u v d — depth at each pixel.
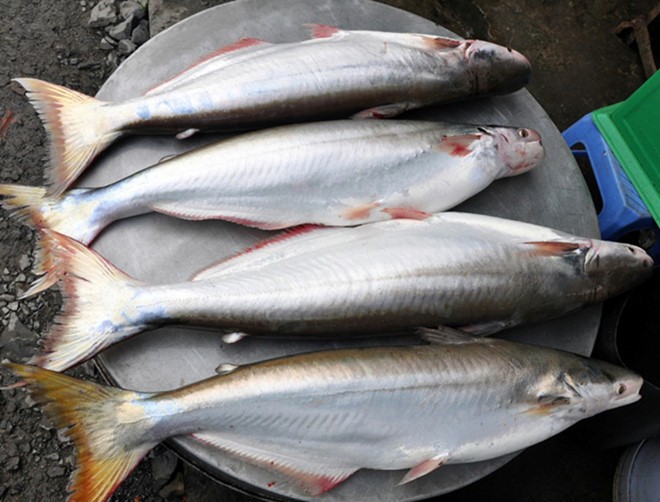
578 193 0.85
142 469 0.96
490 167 0.80
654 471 0.93
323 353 0.67
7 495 0.93
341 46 0.80
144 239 0.73
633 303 1.01
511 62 0.86
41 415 0.96
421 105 0.84
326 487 0.66
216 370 0.66
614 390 0.74
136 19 1.18
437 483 0.70
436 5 1.29
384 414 0.66
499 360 0.70
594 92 1.32
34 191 0.71
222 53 0.79
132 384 0.67
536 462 1.03
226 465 0.65
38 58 1.14
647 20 1.30
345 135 0.76
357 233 0.74
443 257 0.73
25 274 1.02
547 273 0.75
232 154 0.73
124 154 0.76
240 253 0.72
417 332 0.72
